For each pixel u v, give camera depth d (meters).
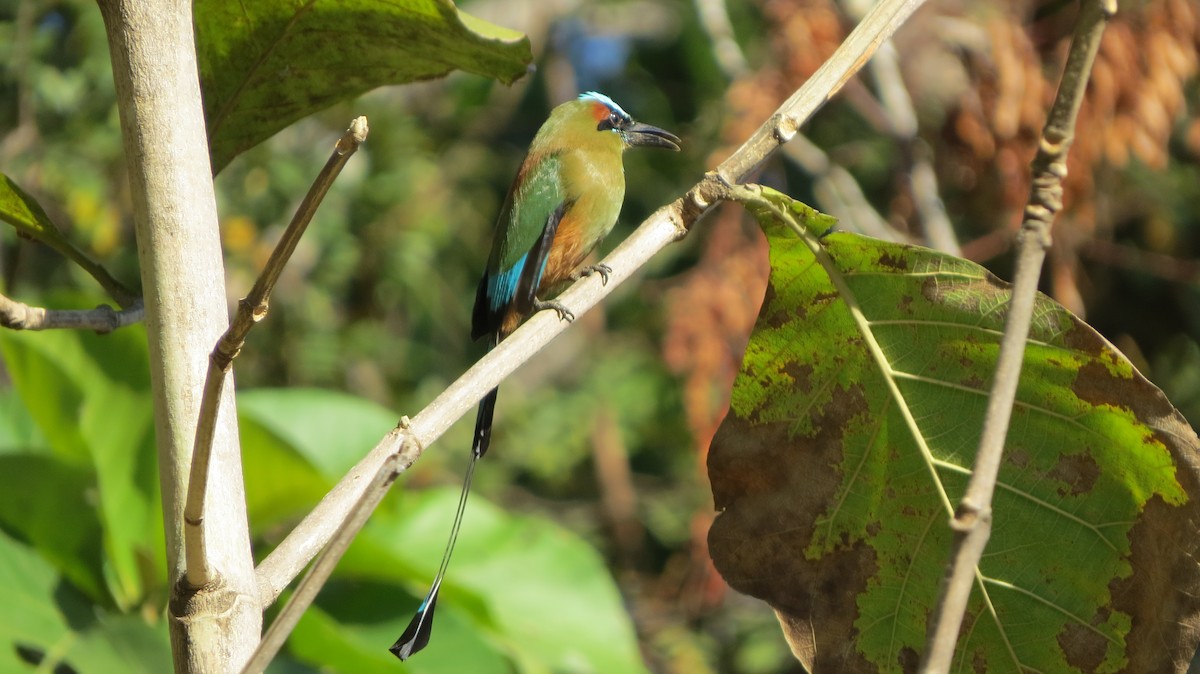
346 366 18.00
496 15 21.58
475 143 21.27
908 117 13.73
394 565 9.55
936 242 13.21
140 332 8.98
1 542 8.37
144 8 3.87
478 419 7.18
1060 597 4.34
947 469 4.45
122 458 9.02
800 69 13.17
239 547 3.65
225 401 3.78
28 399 9.19
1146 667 4.18
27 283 16.02
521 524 11.55
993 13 13.52
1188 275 14.48
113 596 8.72
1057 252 13.17
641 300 20.44
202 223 3.86
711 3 15.50
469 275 20.20
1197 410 15.71
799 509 4.66
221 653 3.45
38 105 16.16
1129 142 12.10
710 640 18.50
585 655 10.69
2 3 16.39
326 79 5.21
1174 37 12.06
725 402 13.42
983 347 4.30
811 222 4.35
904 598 4.59
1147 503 4.17
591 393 20.25
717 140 17.66
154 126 3.84
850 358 4.52
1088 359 4.12
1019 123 12.80
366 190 17.53
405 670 9.07
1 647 7.73
